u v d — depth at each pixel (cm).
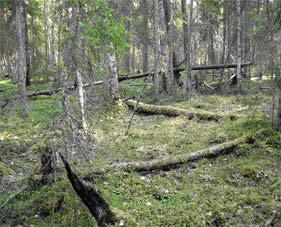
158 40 1892
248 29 2338
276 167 915
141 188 831
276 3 1074
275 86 1085
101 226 675
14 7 1545
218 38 3136
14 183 889
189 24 2295
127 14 2170
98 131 1262
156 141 1194
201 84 2311
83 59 809
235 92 2064
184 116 1494
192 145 1118
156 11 1881
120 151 1105
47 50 2820
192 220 702
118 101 1636
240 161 957
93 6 791
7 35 2162
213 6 2020
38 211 762
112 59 1612
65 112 767
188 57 2014
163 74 2133
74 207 724
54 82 815
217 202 763
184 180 879
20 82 1409
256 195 784
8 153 1102
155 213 726
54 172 798
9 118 1359
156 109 1605
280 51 1047
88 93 1020
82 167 906
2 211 768
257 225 689
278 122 1118
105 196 776
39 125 1218
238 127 1206
